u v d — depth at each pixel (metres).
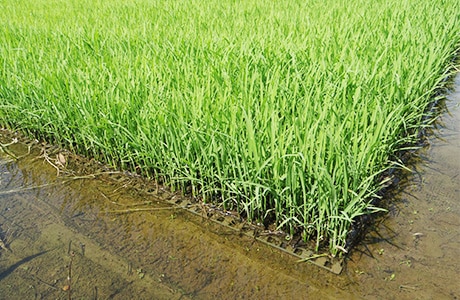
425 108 4.29
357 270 2.43
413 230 2.72
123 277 2.46
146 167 3.35
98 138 3.57
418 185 3.18
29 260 2.62
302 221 2.76
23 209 3.14
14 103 4.11
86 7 8.00
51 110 3.76
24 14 7.68
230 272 2.47
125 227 2.90
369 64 3.75
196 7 7.15
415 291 2.27
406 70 3.89
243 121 2.95
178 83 3.45
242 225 2.87
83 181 3.48
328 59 3.92
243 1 7.54
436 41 4.79
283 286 2.36
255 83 3.48
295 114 3.11
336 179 2.59
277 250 2.63
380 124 2.72
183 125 2.95
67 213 3.08
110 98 3.46
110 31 5.27
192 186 3.12
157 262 2.57
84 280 2.45
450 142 3.77
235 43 4.47
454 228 2.71
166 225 2.91
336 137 2.62
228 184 2.93
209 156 2.86
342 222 2.52
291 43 4.26
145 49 4.43
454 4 6.55
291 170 2.55
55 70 4.11
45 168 3.72
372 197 3.00
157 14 6.71
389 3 6.52
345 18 5.59
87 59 4.35
